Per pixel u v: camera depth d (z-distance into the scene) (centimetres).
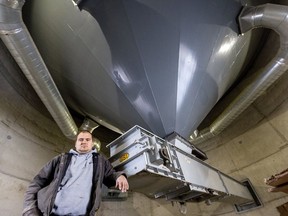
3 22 258
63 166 214
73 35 347
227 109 521
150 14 304
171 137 334
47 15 370
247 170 547
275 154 504
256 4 413
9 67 479
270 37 567
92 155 232
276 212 461
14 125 430
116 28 312
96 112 453
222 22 346
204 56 336
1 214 337
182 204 374
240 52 425
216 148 641
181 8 312
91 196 201
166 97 331
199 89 352
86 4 317
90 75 371
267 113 554
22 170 402
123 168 247
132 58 323
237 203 503
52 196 187
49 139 509
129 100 352
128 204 569
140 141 243
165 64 321
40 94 366
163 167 246
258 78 435
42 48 421
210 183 350
